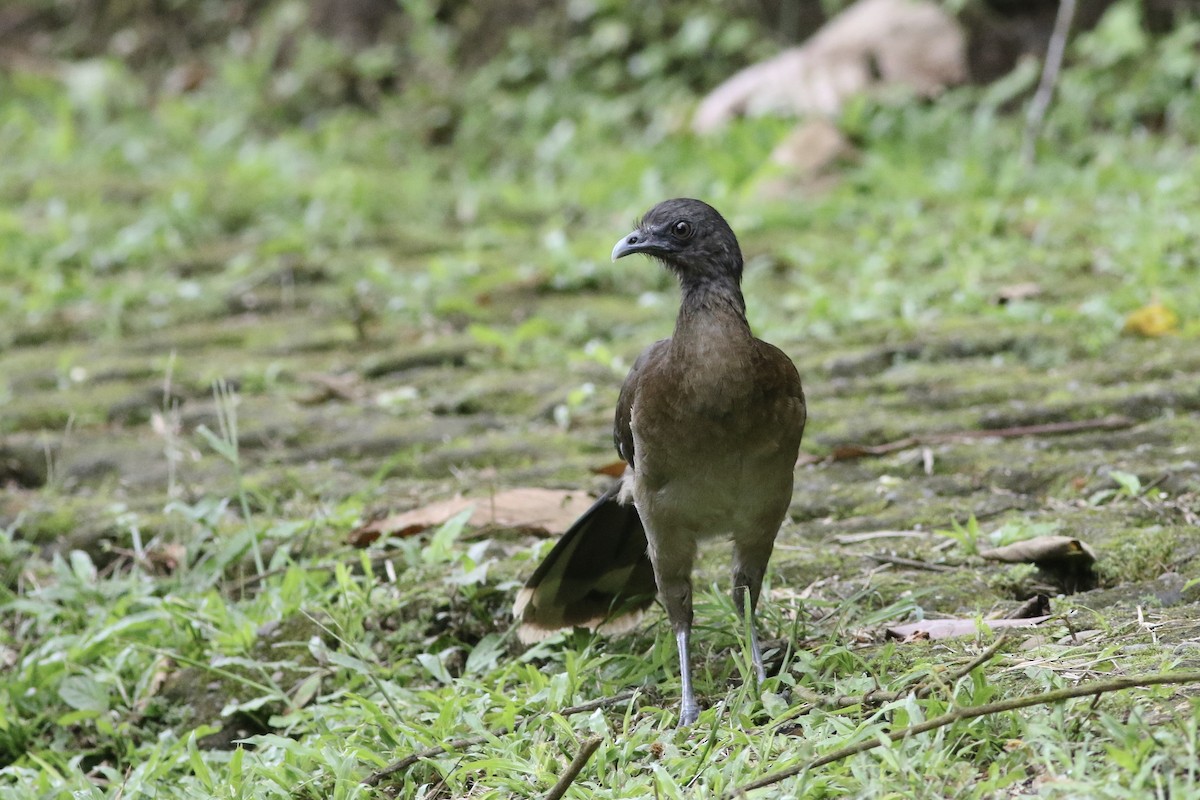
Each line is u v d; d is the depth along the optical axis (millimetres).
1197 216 14062
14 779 7570
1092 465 9406
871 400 11156
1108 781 5145
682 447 6938
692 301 7078
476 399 11836
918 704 5945
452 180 19766
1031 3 19641
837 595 8000
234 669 8117
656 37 21812
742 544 7324
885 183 16734
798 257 14625
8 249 15969
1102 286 13086
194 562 9328
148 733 7941
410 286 14430
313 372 12703
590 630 7922
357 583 8672
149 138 21156
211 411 11859
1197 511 8594
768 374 6910
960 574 8062
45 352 13672
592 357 12445
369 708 6883
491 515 9258
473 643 8281
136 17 24172
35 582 9125
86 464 11023
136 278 15352
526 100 21609
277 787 6477
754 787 5602
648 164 18453
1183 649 6371
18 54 24250
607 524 7746
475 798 6188
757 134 18469
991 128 18188
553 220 16875
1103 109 18562
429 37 22438
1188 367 11062
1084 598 7465
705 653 7488
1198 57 19141
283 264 15398
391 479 10516
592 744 5723
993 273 13555
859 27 19641
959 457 9859
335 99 22188
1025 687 6129
